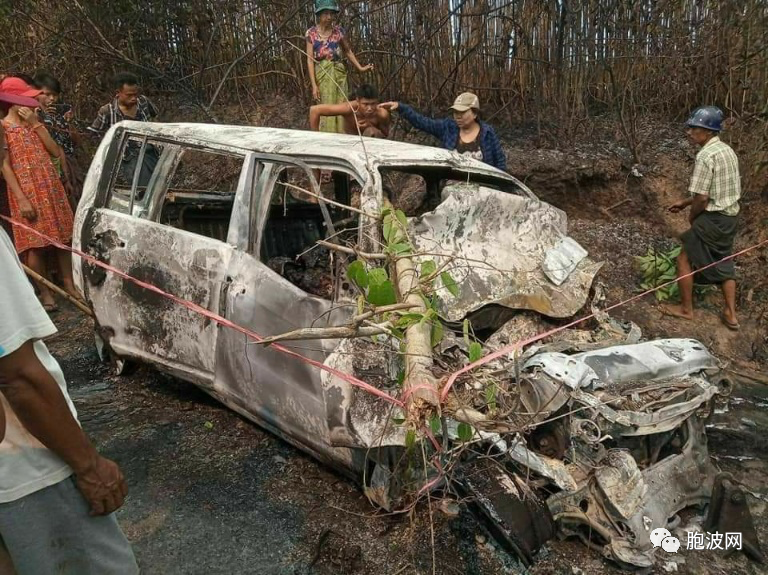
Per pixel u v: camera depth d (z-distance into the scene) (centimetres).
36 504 159
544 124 712
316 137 357
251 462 345
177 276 353
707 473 310
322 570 270
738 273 580
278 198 420
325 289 328
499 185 380
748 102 662
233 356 327
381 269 236
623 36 676
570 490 272
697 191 499
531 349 305
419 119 542
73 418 158
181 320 353
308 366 290
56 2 783
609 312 531
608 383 286
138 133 409
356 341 273
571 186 649
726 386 332
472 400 252
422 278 253
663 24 686
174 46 841
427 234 320
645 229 636
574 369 278
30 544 160
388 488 282
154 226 369
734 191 493
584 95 693
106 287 394
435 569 269
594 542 283
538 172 642
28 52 797
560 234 371
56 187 520
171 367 368
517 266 340
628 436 293
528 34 685
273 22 789
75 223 417
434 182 394
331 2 587
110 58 798
